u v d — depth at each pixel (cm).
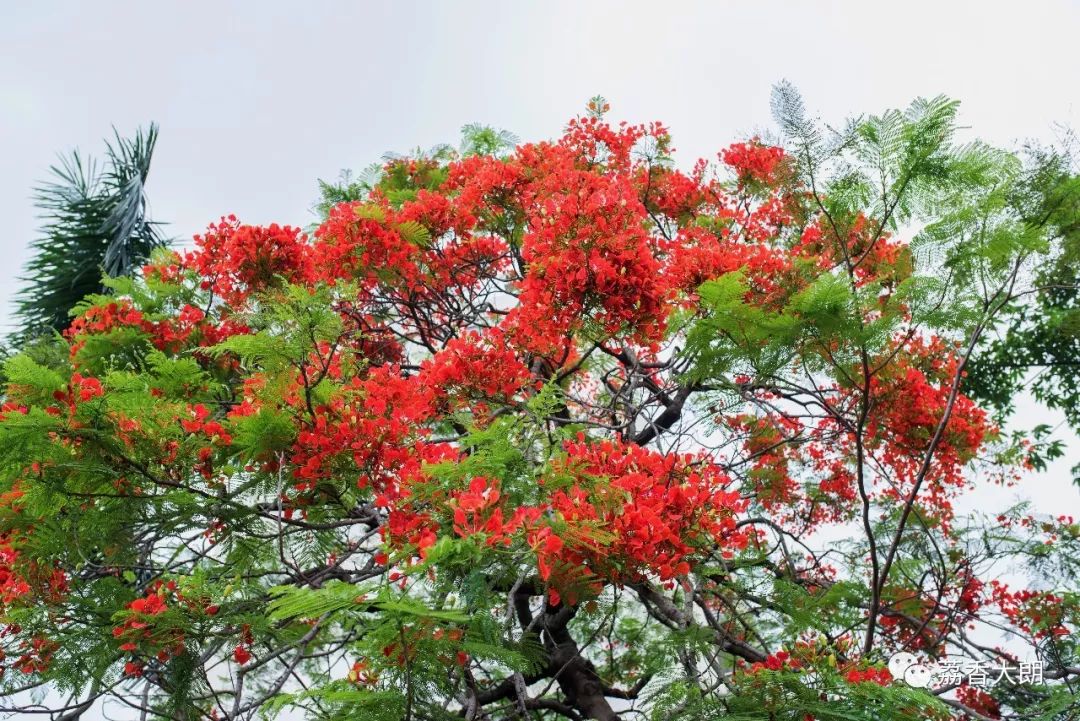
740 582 680
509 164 817
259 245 726
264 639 455
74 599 459
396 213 797
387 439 468
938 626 741
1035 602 721
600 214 602
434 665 371
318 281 718
